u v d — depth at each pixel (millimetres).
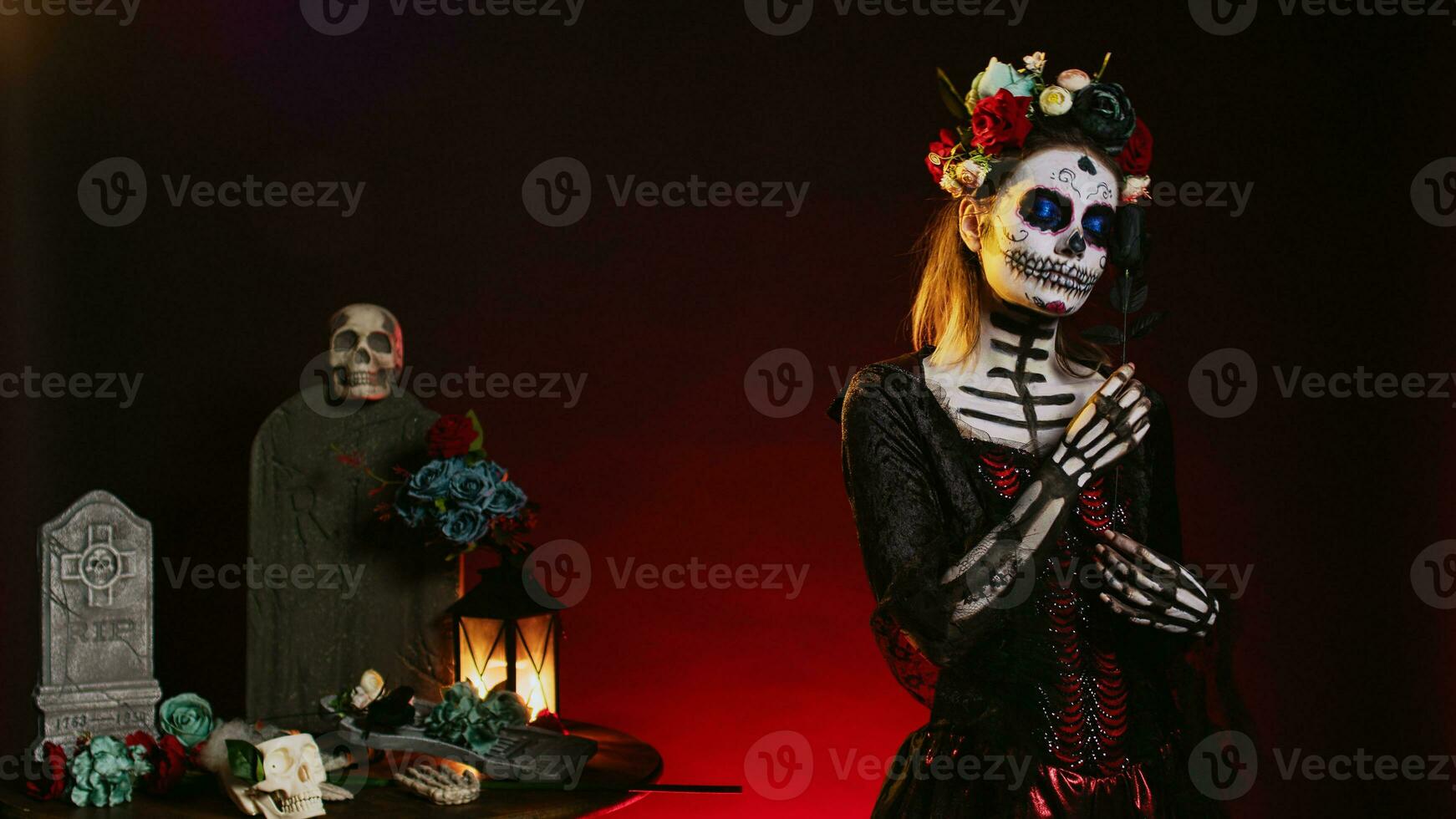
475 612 2682
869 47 3398
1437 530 3090
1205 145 3314
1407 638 3135
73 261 3414
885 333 3359
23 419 3400
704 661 3354
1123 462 1865
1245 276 3293
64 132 3420
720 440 3379
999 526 1660
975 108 1804
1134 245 1778
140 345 3406
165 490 3387
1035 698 1724
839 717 3320
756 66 3416
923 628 1645
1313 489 3248
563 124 3424
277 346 3408
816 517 3357
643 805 3324
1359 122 3252
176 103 3422
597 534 3379
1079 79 1830
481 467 2758
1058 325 1902
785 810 3318
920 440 1788
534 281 3410
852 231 3381
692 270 3398
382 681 2527
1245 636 3230
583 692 3363
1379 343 3205
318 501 2775
